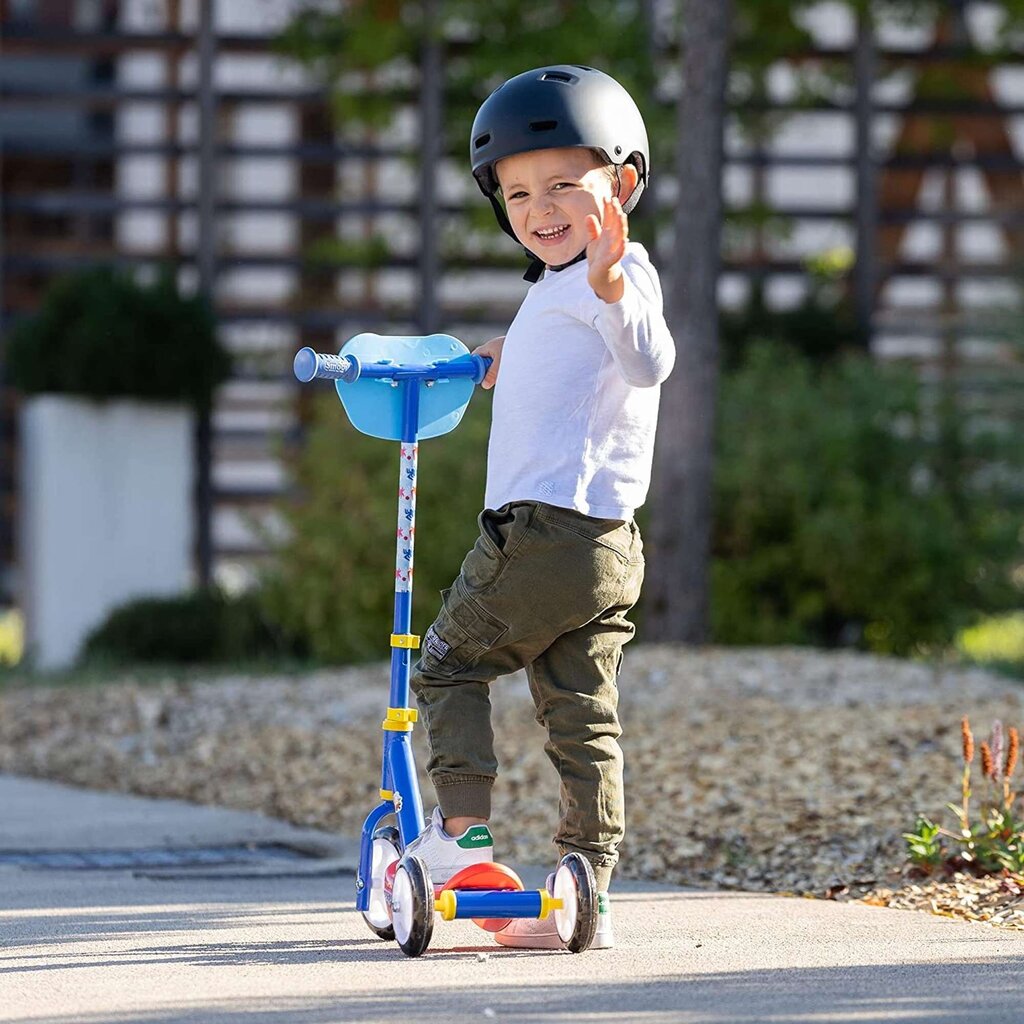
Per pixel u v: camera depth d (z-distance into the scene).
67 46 32.56
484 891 7.79
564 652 8.02
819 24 34.22
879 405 27.72
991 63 33.41
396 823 8.37
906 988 7.18
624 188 8.22
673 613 23.50
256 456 33.16
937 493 27.25
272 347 33.25
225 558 32.81
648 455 8.07
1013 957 7.92
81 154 33.34
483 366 8.41
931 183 35.78
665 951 8.07
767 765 14.12
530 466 7.83
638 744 15.68
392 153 32.81
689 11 23.23
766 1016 6.59
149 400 29.67
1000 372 29.17
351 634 26.62
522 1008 6.73
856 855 11.09
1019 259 31.89
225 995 7.02
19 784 16.61
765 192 34.25
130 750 18.45
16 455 33.31
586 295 7.84
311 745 17.39
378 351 8.29
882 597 26.53
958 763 13.60
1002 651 29.86
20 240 33.44
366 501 26.83
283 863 11.83
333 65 32.44
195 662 28.38
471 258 33.03
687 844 11.82
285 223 34.62
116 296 29.45
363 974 7.48
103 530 29.45
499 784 14.48
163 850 12.47
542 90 7.94
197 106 32.41
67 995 7.04
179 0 33.41
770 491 26.58
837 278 33.91
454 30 32.69
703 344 23.36
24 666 28.53
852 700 18.56
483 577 7.84
